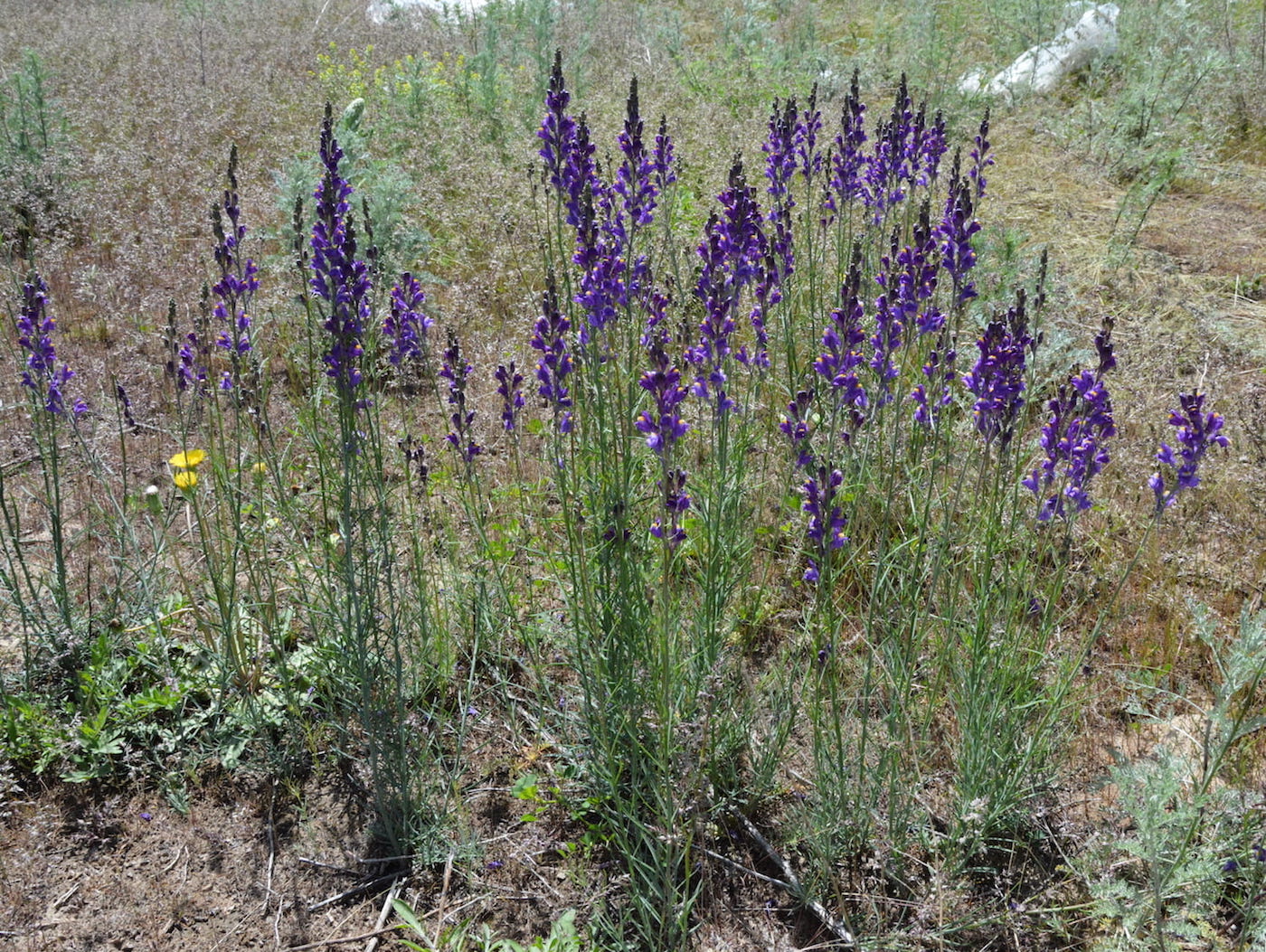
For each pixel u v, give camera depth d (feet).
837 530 9.66
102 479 13.83
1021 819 10.91
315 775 11.87
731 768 11.31
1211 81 31.37
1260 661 10.03
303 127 32.19
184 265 23.47
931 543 13.16
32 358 12.69
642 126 11.89
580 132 10.94
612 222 12.57
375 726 11.50
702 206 25.67
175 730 12.16
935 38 36.94
